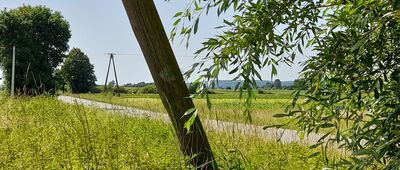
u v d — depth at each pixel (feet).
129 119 29.25
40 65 172.14
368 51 9.78
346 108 10.26
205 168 15.02
